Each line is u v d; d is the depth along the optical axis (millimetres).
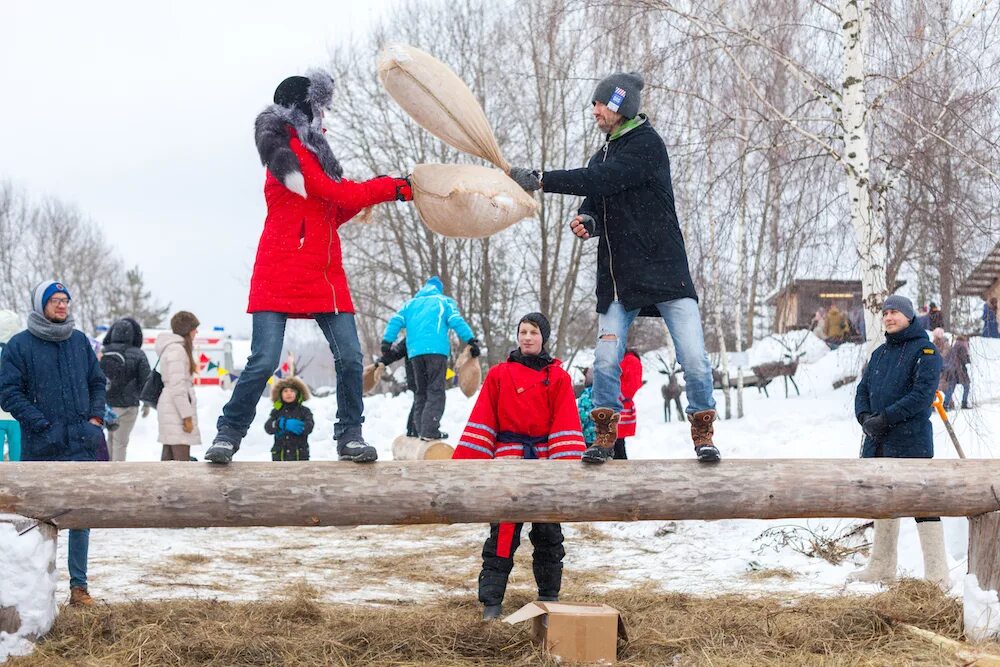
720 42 10320
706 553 8211
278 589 6660
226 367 29516
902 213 10164
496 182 5141
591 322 28047
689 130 11344
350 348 5047
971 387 10766
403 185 5250
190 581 6906
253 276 5027
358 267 31219
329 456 15781
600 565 7855
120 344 11258
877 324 9477
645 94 11312
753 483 5156
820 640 5062
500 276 30969
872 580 6695
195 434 10016
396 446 12008
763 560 7809
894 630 5297
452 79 5293
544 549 5625
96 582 6801
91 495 4855
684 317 5176
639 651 4945
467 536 9250
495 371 5555
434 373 11734
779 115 10039
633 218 5191
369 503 4945
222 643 4863
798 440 12430
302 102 4965
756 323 29859
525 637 5055
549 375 5484
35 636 4836
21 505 4840
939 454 10133
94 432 6098
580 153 25891
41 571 4855
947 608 5512
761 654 4848
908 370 6297
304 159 4855
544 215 26984
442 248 29797
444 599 6281
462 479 5008
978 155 9844
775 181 10797
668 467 5164
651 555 8258
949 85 10070
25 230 60781
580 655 4809
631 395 9188
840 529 8172
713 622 5359
